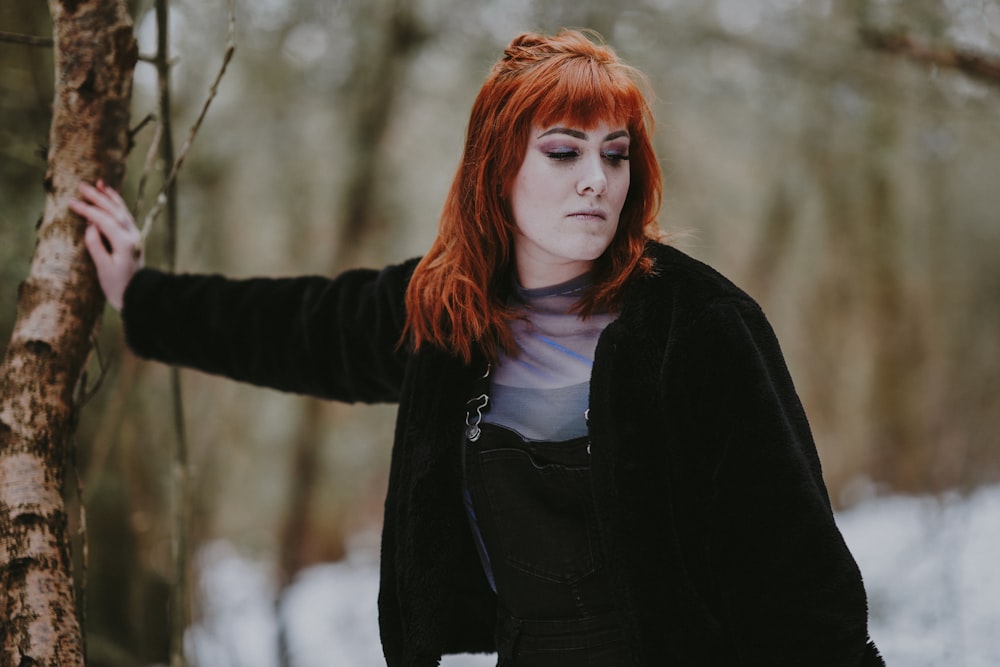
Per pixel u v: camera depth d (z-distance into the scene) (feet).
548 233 5.37
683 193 24.86
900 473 33.27
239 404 25.22
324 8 21.07
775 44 19.90
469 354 5.66
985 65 14.49
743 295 5.18
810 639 4.63
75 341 6.74
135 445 15.56
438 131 25.58
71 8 6.81
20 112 13.37
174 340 7.24
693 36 19.79
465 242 5.73
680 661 4.84
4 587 5.93
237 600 21.91
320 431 27.78
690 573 4.99
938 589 14.71
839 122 21.34
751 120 23.24
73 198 6.86
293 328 7.02
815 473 4.87
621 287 5.43
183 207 20.98
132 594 16.03
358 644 20.31
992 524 18.45
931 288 32.24
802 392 34.91
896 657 11.73
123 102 6.95
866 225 27.76
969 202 30.89
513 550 5.46
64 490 6.47
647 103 5.54
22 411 6.41
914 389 32.76
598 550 5.28
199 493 20.92
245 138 22.91
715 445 4.95
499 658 5.68
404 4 22.15
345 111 24.02
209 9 18.54
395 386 6.77
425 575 5.50
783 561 4.70
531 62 5.41
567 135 5.28
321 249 26.63
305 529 27.14
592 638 5.32
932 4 14.65
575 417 5.35
